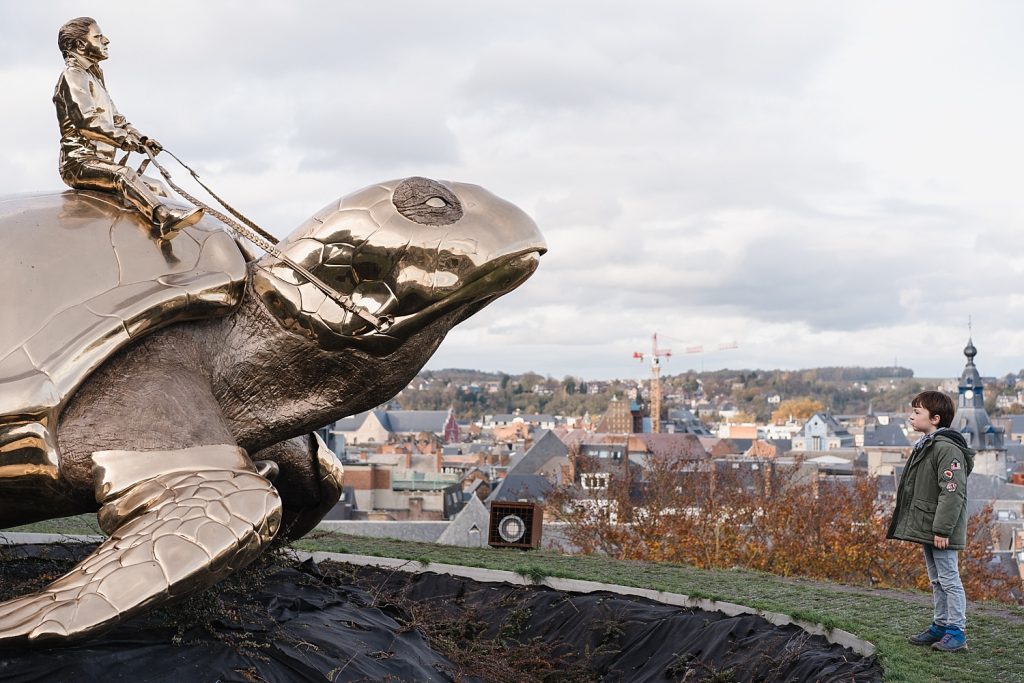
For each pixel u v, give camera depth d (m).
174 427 5.16
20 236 5.35
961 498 6.34
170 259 5.55
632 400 133.25
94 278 5.26
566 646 7.67
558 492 27.84
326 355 5.88
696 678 6.64
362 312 5.70
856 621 7.34
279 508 4.88
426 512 52.25
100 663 4.84
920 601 8.33
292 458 7.02
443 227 5.79
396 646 6.40
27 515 5.44
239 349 5.86
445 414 162.75
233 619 5.85
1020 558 49.25
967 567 24.80
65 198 5.84
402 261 5.76
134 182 5.68
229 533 4.62
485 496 61.28
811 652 6.57
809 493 25.36
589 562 10.59
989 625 7.16
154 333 5.44
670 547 22.77
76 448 5.00
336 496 7.35
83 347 4.93
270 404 6.01
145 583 4.42
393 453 89.81
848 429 196.25
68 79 5.80
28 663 4.65
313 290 5.79
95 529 11.19
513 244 5.80
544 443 58.66
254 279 5.86
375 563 9.77
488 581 8.97
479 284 5.80
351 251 5.80
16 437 4.77
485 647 7.43
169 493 4.76
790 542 22.69
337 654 5.82
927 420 6.68
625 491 27.36
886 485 68.81
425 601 8.58
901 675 5.76
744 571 10.34
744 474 33.44
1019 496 67.19
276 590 7.24
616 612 7.84
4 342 4.91
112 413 5.11
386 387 6.12
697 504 26.06
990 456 90.12
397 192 5.90
